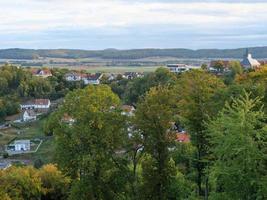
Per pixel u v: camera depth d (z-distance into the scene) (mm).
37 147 147250
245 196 25641
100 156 40156
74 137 40688
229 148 25859
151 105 40656
